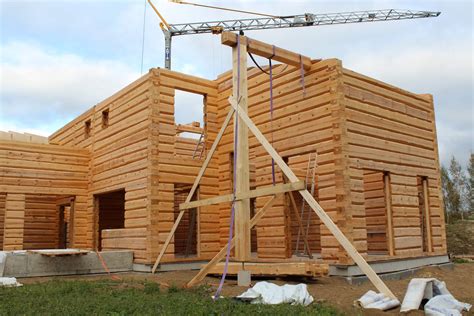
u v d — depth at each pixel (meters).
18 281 9.05
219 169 12.21
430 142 11.77
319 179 9.30
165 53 44.78
